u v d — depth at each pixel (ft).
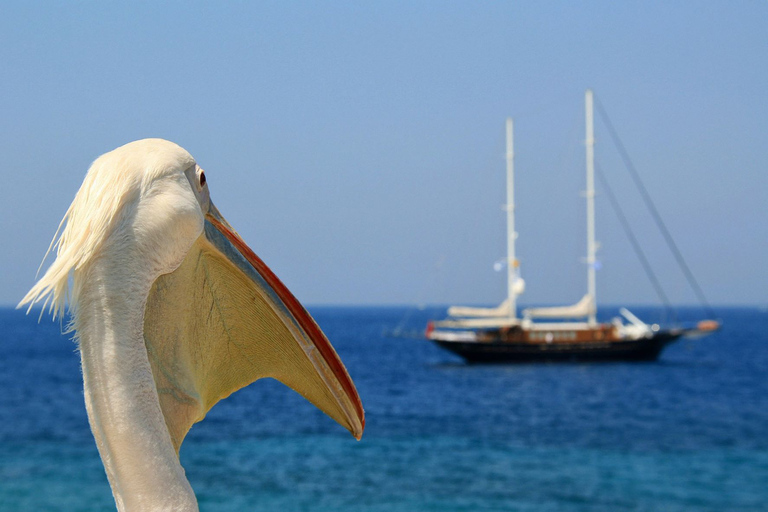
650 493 66.28
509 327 192.34
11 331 499.92
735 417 119.55
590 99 201.77
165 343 8.70
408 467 77.25
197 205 7.86
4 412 114.93
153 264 7.50
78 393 144.25
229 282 8.98
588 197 198.90
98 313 7.33
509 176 201.57
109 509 55.42
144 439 7.29
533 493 65.98
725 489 67.77
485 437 99.45
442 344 195.21
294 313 9.00
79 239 7.25
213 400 9.63
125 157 7.68
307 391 9.61
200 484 68.13
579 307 197.98
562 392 156.76
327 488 66.80
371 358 273.13
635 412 126.82
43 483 64.23
